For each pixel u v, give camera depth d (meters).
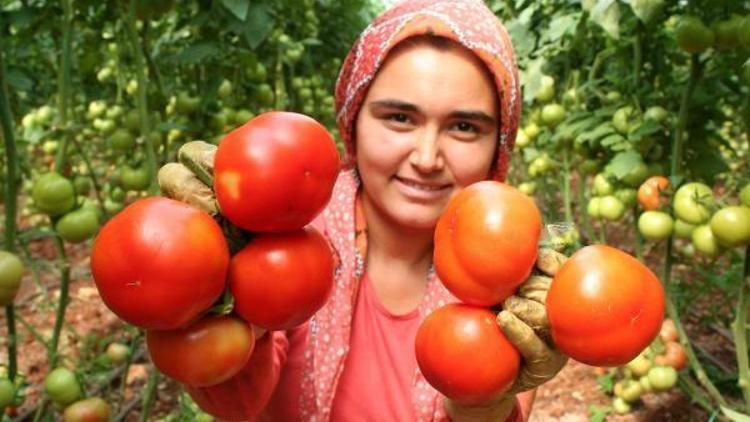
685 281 4.45
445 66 1.29
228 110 3.01
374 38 1.37
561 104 4.07
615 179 3.01
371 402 1.53
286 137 0.76
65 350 4.04
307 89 4.40
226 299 0.80
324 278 0.83
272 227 0.78
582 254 0.84
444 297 1.51
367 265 1.58
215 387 1.07
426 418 1.45
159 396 3.62
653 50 3.02
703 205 2.21
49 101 4.18
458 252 0.87
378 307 1.55
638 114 2.80
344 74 1.54
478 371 0.87
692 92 2.49
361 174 1.48
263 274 0.78
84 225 1.82
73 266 5.52
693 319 4.21
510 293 0.88
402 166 1.37
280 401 1.56
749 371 2.42
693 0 2.23
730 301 4.05
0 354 3.93
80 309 4.68
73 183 1.92
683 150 2.81
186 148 0.84
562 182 4.52
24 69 2.85
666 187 2.48
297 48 3.78
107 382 3.16
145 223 0.72
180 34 3.84
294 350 1.54
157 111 2.79
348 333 1.50
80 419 2.00
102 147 5.71
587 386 3.70
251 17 2.61
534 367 0.89
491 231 0.84
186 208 0.76
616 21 2.36
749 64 1.94
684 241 3.65
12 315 1.84
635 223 3.14
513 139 1.54
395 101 1.31
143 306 0.72
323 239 0.85
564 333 0.81
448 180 1.39
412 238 1.52
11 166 1.72
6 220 1.73
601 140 2.93
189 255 0.72
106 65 3.92
